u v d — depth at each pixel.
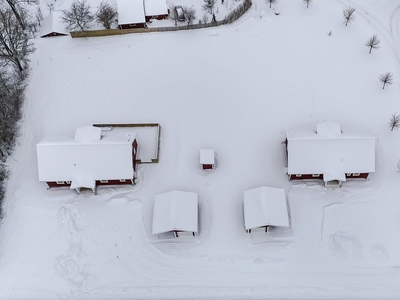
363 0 69.88
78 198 52.72
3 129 58.41
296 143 50.94
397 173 51.88
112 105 59.91
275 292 44.78
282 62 62.22
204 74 61.91
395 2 69.25
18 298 45.84
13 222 51.56
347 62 61.47
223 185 52.78
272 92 59.41
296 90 59.28
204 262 47.38
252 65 62.31
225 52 64.12
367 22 66.12
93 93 61.28
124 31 67.62
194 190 52.62
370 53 62.03
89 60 64.94
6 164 56.50
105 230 50.09
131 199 52.31
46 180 52.03
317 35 64.94
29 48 67.06
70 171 51.94
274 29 66.25
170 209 48.59
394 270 45.41
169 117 58.28
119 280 46.62
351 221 48.91
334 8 68.62
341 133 52.50
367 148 50.41
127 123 58.03
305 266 46.34
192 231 47.81
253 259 47.16
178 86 60.94
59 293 45.97
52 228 50.53
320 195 51.19
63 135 55.38
